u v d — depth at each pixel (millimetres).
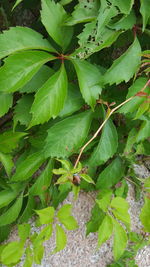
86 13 540
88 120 605
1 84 502
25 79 511
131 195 787
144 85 580
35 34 537
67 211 586
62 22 551
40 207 728
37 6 685
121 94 641
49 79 530
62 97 534
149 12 552
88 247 786
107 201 622
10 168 625
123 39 633
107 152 626
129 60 564
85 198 770
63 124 593
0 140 611
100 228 616
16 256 610
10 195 679
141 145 697
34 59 523
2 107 569
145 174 778
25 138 644
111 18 552
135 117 575
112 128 626
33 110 518
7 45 514
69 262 783
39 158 630
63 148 589
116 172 715
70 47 616
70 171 551
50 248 772
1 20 694
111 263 793
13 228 754
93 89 552
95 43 542
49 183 650
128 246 791
